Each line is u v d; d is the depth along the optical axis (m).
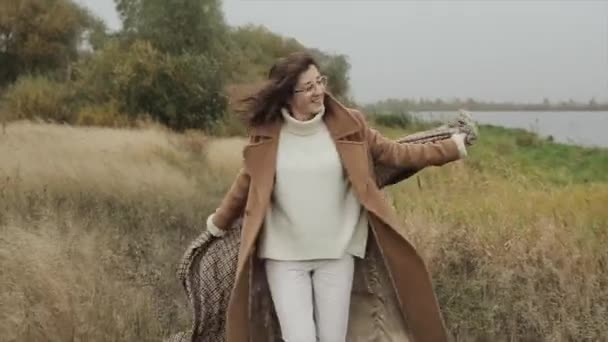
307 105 3.84
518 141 24.69
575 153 20.42
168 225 9.34
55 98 35.56
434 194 8.53
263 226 3.92
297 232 3.85
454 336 5.58
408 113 35.62
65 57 46.84
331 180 3.86
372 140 4.00
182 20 36.50
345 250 3.90
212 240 4.31
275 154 3.87
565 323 5.34
